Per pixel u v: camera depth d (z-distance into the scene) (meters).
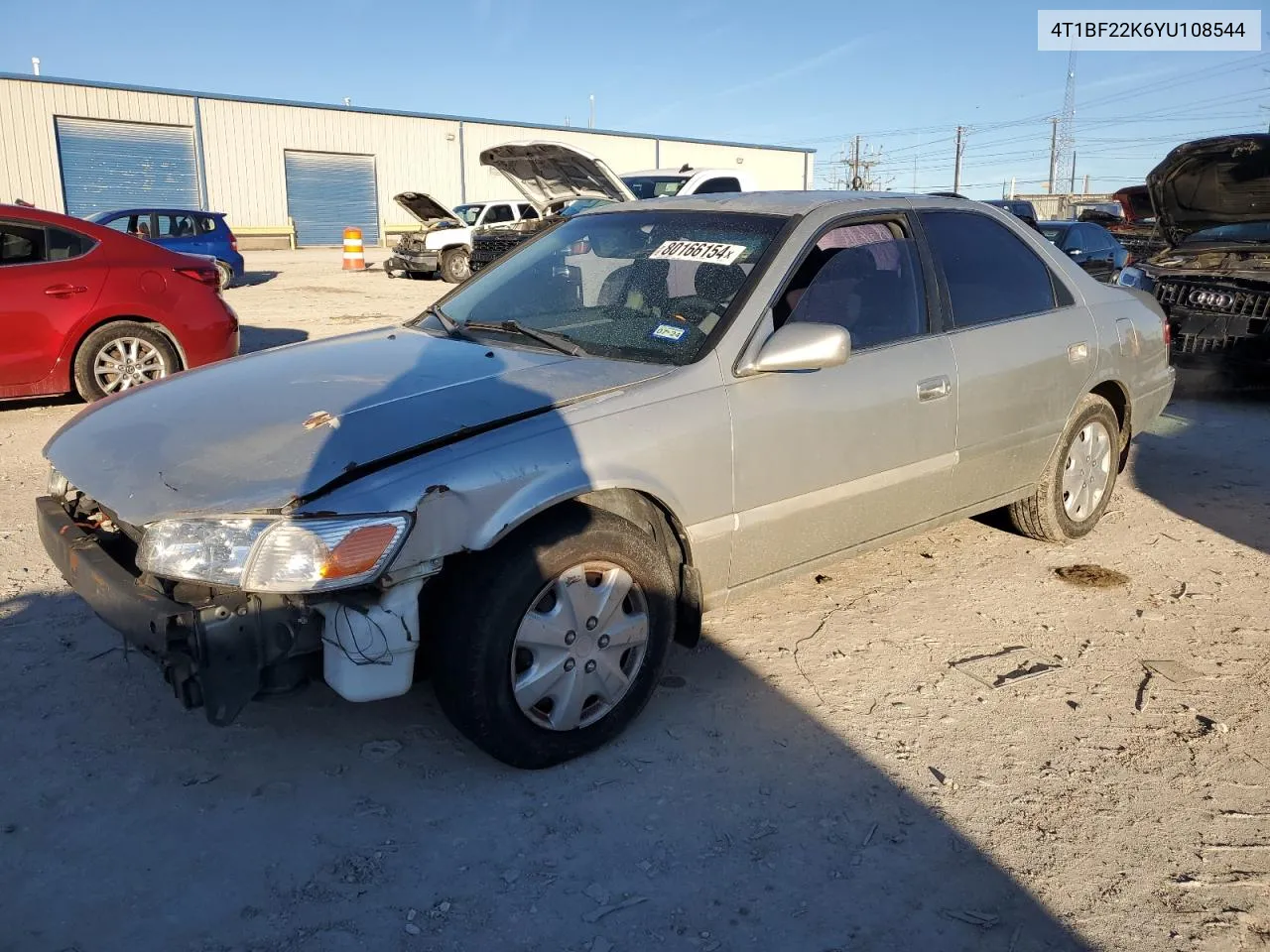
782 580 3.52
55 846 2.55
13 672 3.38
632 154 44.91
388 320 13.52
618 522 2.91
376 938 2.28
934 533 5.02
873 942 2.29
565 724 2.91
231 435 2.78
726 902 2.41
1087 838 2.67
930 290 3.89
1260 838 2.67
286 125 36.88
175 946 2.24
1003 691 3.43
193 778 2.85
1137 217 16.73
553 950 2.26
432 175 40.91
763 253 3.43
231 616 2.44
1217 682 3.52
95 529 3.08
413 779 2.87
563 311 3.62
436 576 2.68
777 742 3.10
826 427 3.40
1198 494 5.73
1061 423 4.45
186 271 7.61
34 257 6.98
